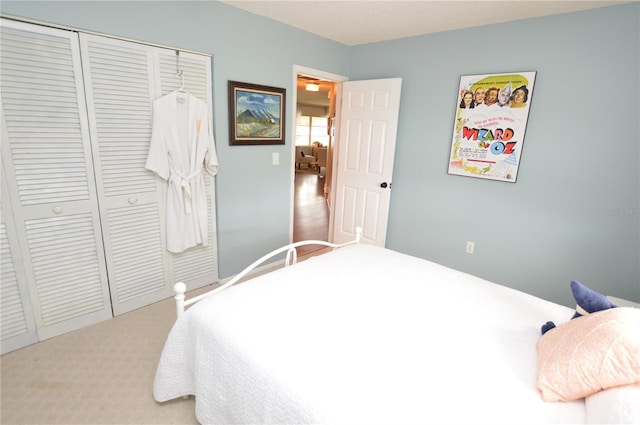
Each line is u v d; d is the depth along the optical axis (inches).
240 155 111.3
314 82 235.1
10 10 64.7
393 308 57.5
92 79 77.0
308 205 233.6
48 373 70.8
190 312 55.4
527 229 105.1
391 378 40.8
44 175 74.1
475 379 41.5
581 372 37.5
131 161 87.0
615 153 87.4
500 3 87.1
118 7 77.9
